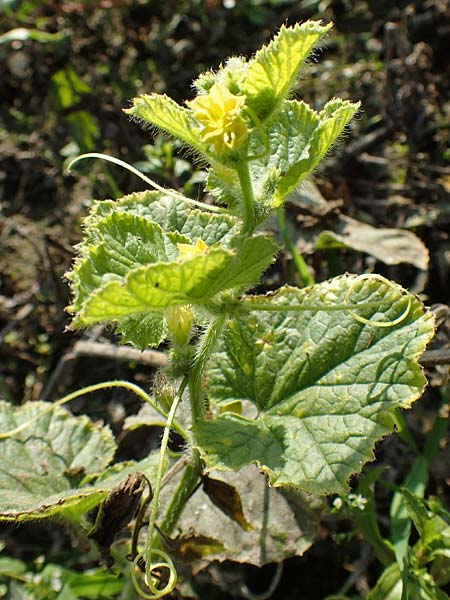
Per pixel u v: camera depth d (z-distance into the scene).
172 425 0.27
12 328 0.44
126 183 0.48
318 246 0.41
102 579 0.31
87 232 0.24
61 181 0.49
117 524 0.25
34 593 0.33
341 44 0.56
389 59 0.49
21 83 0.55
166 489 0.31
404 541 0.29
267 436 0.24
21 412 0.31
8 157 0.51
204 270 0.19
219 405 0.27
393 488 0.31
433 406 0.37
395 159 0.47
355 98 0.51
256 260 0.20
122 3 0.56
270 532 0.29
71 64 0.54
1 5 0.55
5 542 0.38
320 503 0.30
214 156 0.22
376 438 0.23
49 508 0.25
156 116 0.21
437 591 0.28
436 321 0.35
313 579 0.35
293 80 0.21
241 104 0.20
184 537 0.26
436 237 0.43
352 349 0.25
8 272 0.45
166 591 0.24
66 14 0.56
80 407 0.39
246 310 0.23
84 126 0.51
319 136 0.22
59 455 0.30
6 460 0.29
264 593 0.35
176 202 0.27
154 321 0.24
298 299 0.27
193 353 0.24
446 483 0.35
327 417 0.24
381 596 0.28
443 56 0.51
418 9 0.53
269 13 0.57
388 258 0.39
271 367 0.26
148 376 0.40
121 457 0.36
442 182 0.46
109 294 0.19
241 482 0.30
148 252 0.24
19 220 0.47
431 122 0.48
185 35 0.56
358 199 0.45
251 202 0.22
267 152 0.21
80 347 0.38
